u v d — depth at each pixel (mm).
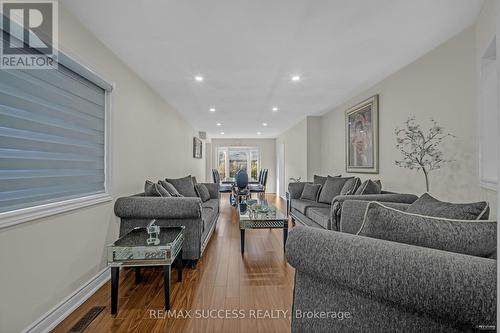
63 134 1867
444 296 687
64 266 1790
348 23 2002
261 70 2945
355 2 1748
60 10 1756
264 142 10219
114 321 1689
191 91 3732
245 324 1651
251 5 1767
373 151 3496
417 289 726
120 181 2635
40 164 1654
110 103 2439
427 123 2555
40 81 1653
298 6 1782
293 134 6953
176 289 2119
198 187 4645
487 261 718
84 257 2014
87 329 1613
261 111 5137
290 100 4285
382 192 3012
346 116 4340
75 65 1909
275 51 2475
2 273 1354
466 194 2145
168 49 2422
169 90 3674
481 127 1957
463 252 883
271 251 3105
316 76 3156
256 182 8438
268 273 2447
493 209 1811
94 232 2150
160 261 1801
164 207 2445
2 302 1353
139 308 1841
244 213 3346
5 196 1417
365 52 2518
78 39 1947
